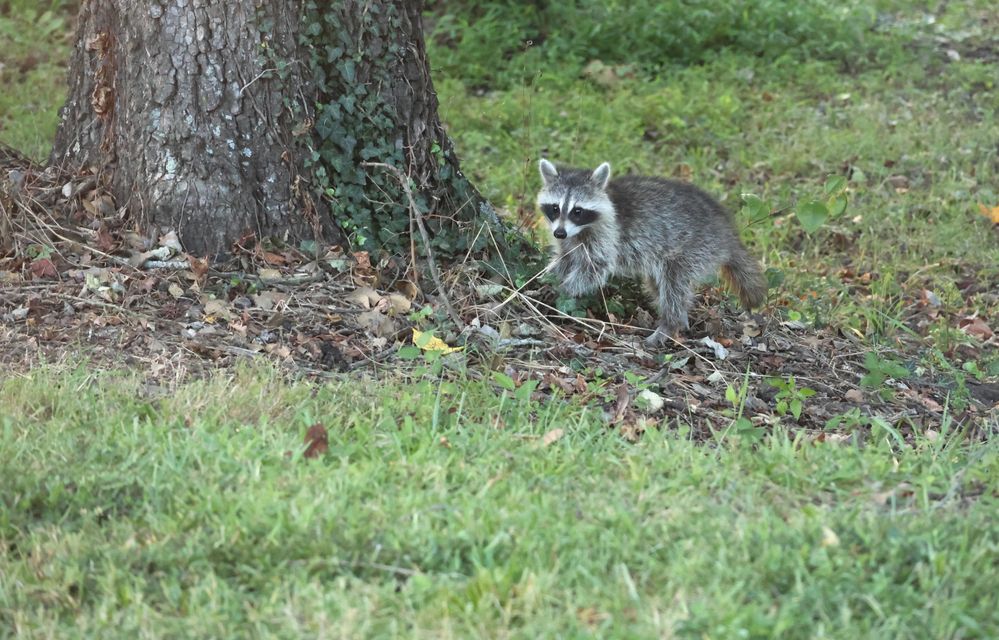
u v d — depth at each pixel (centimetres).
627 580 477
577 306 880
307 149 848
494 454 605
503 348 776
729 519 545
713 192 1227
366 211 870
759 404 754
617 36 1585
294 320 783
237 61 821
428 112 904
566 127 1353
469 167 1249
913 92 1504
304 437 609
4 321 748
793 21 1638
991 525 540
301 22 839
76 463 571
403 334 788
